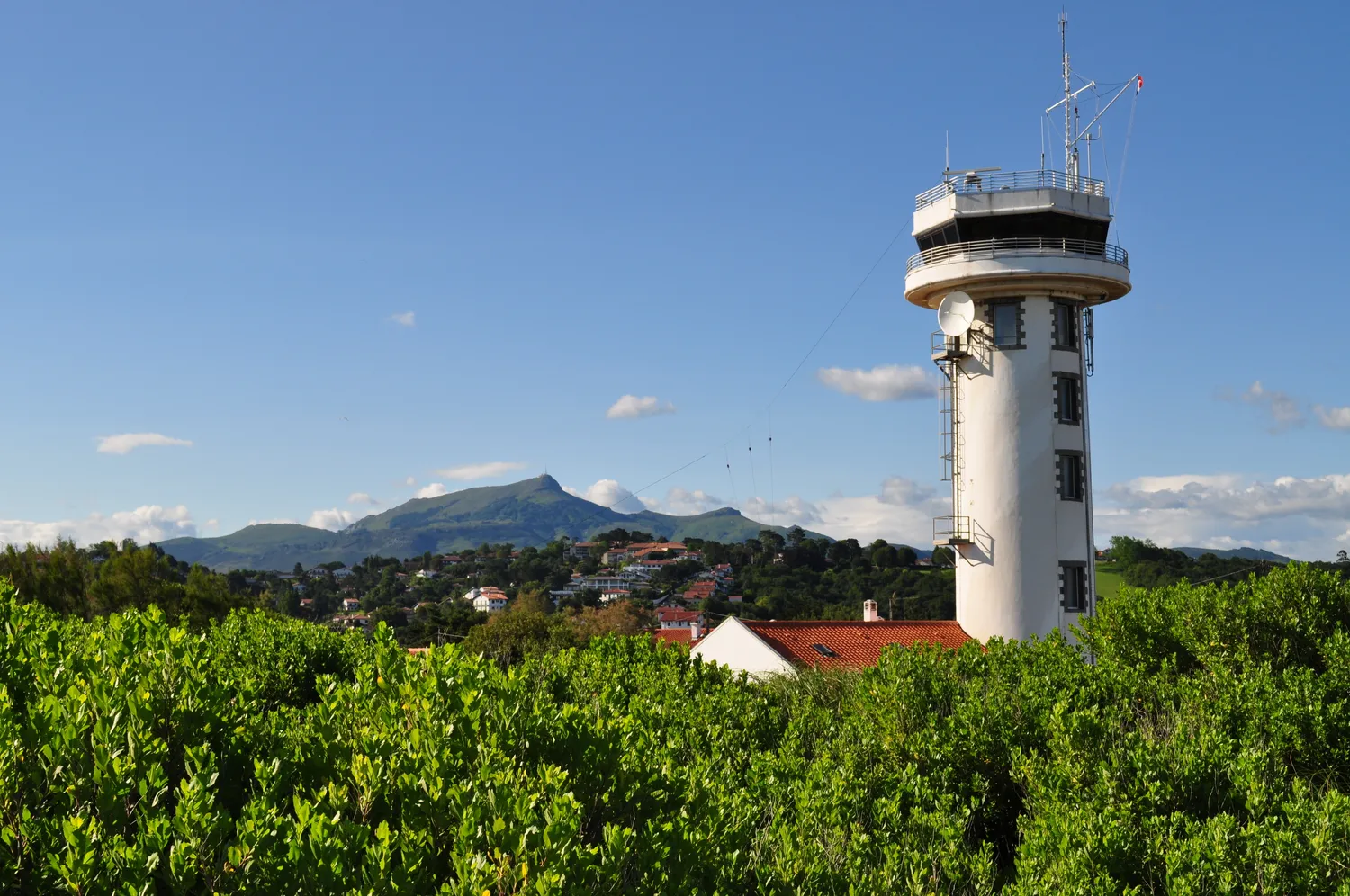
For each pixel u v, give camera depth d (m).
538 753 12.73
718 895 11.48
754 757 19.94
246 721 12.61
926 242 48.06
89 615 58.56
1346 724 21.94
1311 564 29.84
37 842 9.00
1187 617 29.59
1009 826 21.86
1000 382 45.69
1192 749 19.23
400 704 12.84
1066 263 44.72
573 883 9.59
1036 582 44.72
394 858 10.02
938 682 25.58
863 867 14.97
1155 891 16.19
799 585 157.12
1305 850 15.70
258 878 8.78
